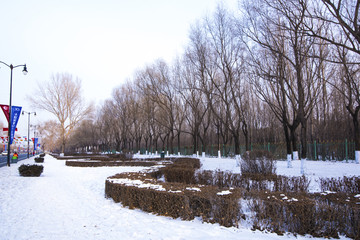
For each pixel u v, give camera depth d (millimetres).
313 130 26453
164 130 41281
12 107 22438
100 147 72250
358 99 15305
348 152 19000
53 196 8469
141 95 37094
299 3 9031
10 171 17719
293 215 4211
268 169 9133
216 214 4805
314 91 16156
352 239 3910
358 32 7062
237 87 22062
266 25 12305
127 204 6684
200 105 31734
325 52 12219
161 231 4445
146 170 11977
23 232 4621
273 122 32344
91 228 4844
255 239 3920
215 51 19922
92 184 11320
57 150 109875
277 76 13328
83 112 44938
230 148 31891
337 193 5121
